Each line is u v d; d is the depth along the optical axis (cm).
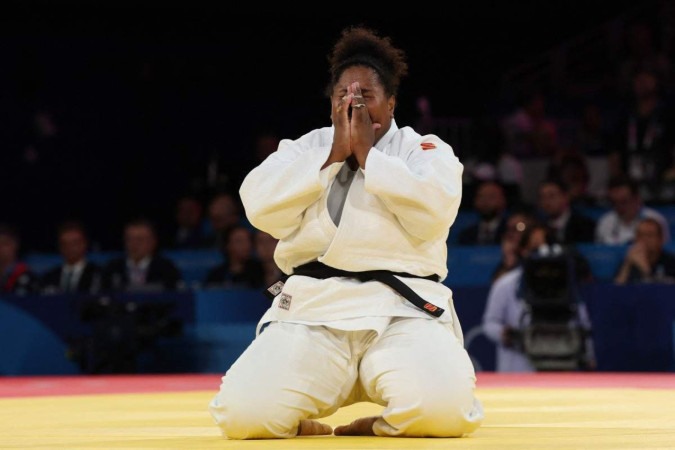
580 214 3288
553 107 4484
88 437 1035
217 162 4103
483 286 2709
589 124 4088
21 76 4375
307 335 976
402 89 4597
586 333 2548
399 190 957
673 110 3822
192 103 4491
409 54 4672
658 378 2370
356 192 998
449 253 3072
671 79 4278
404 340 970
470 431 975
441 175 978
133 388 2111
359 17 4672
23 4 4503
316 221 998
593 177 3900
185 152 4428
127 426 1189
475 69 4684
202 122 4469
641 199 3403
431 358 953
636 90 3931
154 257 3130
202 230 3834
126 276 3116
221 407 961
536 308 2531
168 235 4275
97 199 4347
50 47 4422
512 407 1486
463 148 4250
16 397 1786
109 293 2798
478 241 3244
